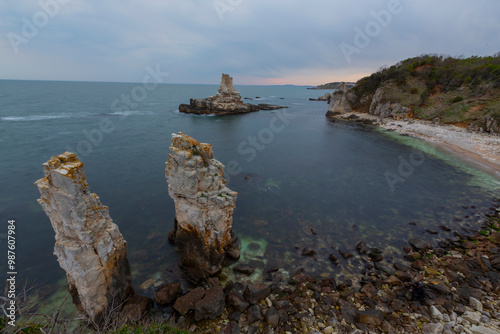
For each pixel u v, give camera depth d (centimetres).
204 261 1386
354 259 1597
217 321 1105
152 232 1812
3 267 1452
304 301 1223
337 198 2484
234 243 1611
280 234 1866
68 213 897
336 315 1140
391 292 1276
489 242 1716
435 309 1130
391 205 2347
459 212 2202
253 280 1381
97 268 1002
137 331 895
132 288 1248
